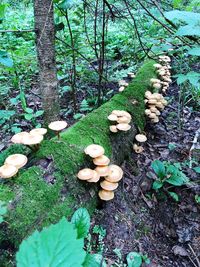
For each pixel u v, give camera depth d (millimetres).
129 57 6340
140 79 4711
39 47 3170
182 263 2662
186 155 3881
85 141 2865
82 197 2477
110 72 5801
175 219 3082
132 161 3576
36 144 2551
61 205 2264
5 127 4152
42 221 2090
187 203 3229
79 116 4215
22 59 5781
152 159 3768
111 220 2707
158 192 3252
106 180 2641
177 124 4562
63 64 5727
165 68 5344
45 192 2195
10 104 4688
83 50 6164
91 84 5520
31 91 5227
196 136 4188
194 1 2326
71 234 924
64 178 2377
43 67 3293
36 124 4199
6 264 1856
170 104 5164
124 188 3137
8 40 5977
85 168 2557
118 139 3330
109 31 7586
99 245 2406
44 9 2953
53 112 3596
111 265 2289
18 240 1921
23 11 10172
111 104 3770
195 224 3029
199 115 4844
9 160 2219
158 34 4367
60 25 3596
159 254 2678
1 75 5480
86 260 1846
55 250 887
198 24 1439
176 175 3256
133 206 3004
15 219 1953
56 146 2584
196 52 1662
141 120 3953
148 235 2801
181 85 4961
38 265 856
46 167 2365
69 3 3115
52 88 3445
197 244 2836
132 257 2389
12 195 2072
